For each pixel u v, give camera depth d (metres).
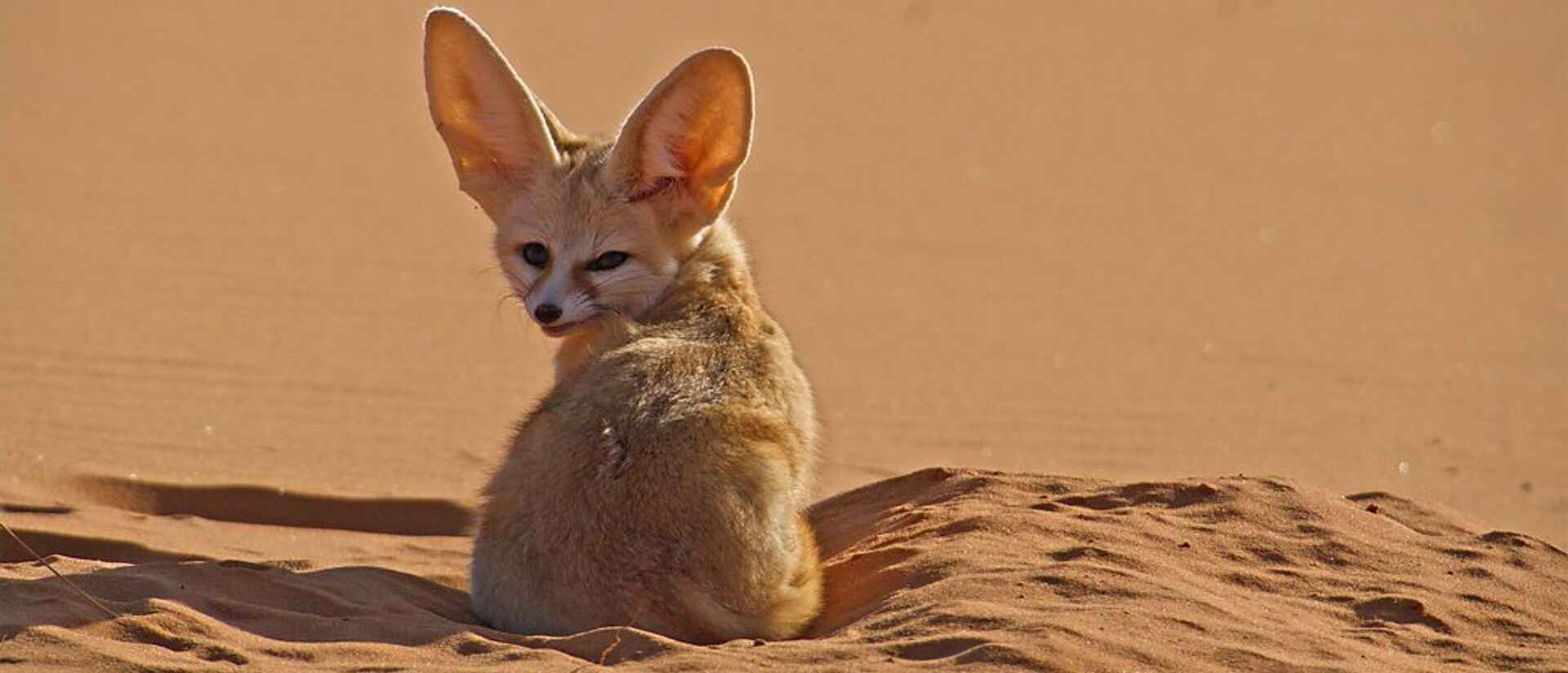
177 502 12.41
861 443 15.30
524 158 9.81
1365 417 16.88
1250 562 9.49
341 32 44.03
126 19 43.47
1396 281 23.48
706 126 9.53
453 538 11.83
